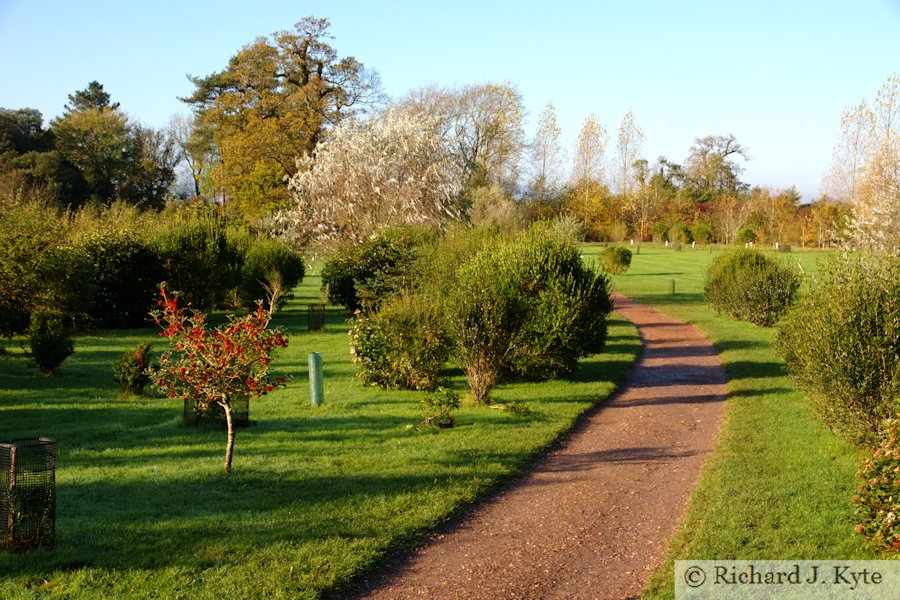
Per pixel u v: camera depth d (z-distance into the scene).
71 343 16.34
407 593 5.84
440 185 38.47
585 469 9.59
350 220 36.53
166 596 5.52
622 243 76.12
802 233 64.88
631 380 16.83
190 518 7.23
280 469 9.08
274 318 29.16
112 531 6.83
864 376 9.55
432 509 7.70
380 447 10.30
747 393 14.75
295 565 6.13
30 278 19.50
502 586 5.97
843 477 8.82
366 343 15.30
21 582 5.69
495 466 9.39
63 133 62.22
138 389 14.03
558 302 15.80
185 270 27.52
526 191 67.94
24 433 10.93
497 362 13.53
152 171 70.19
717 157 100.75
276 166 49.44
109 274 24.94
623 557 6.60
